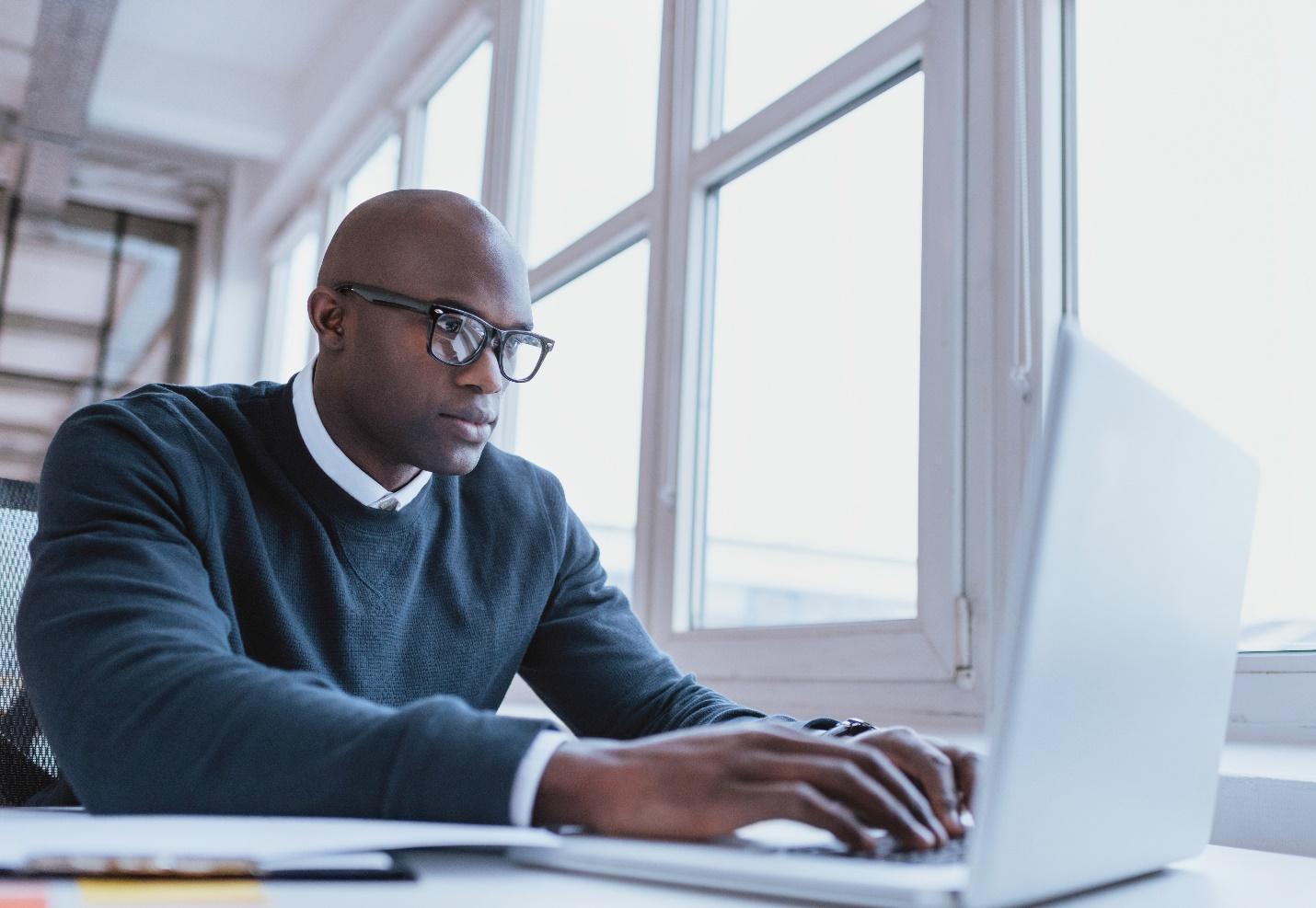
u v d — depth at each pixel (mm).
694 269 2211
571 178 2793
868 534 1786
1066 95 1542
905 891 507
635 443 2381
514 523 1337
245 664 728
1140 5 1477
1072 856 567
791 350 2002
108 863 489
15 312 5113
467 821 618
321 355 1181
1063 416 497
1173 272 1398
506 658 1292
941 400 1589
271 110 4637
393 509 1198
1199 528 643
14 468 5164
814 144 1995
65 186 4934
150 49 4480
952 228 1610
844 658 1705
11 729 1243
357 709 675
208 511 1076
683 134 2275
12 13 4117
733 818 610
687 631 2094
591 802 619
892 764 661
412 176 3699
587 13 2822
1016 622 500
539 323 2846
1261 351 1296
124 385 5211
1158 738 637
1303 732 1206
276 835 547
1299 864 834
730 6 2303
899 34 1757
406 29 3545
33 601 831
